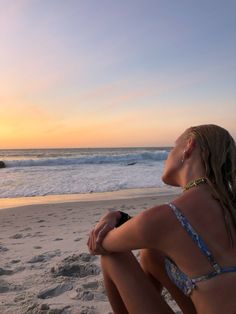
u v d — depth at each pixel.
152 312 1.79
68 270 3.94
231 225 1.56
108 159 29.50
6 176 19.09
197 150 1.74
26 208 10.23
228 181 1.68
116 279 1.88
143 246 1.67
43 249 5.23
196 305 1.59
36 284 3.66
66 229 6.99
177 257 1.58
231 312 1.48
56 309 2.95
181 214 1.56
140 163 27.72
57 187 15.34
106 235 1.85
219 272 1.51
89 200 12.15
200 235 1.53
